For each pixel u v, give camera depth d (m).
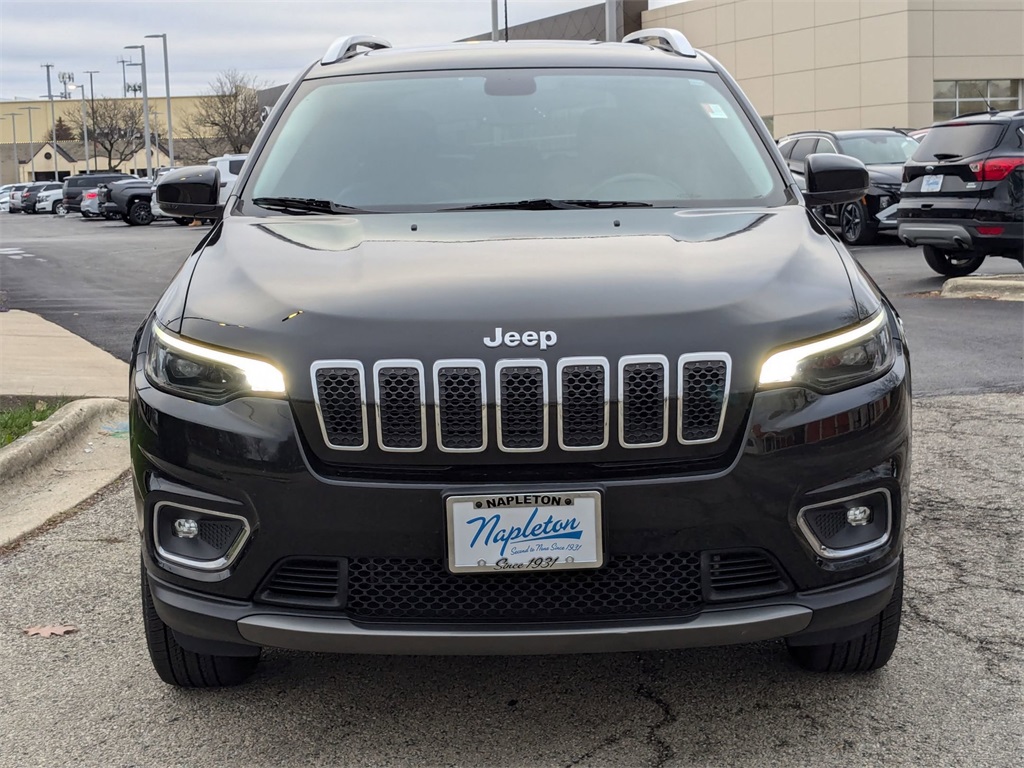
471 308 2.65
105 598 3.90
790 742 2.84
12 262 19.03
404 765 2.77
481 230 3.27
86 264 18.33
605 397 2.55
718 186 3.70
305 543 2.59
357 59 4.42
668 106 4.04
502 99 4.03
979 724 2.91
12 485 5.18
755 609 2.62
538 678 3.23
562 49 4.41
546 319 2.61
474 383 2.55
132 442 2.81
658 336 2.59
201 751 2.85
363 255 3.04
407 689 3.17
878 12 34.38
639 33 4.95
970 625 3.53
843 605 2.68
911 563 4.09
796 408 2.62
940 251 12.06
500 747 2.85
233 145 66.12
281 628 2.61
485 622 2.60
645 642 2.57
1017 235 10.53
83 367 7.79
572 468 2.58
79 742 2.91
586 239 3.14
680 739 2.87
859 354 2.72
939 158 11.09
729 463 2.59
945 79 33.84
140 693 3.18
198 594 2.70
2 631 3.62
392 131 3.90
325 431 2.58
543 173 3.71
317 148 3.87
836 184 3.92
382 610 2.64
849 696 3.08
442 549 2.56
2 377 7.23
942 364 7.57
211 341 2.71
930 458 5.43
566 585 2.61
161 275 16.06
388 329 2.61
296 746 2.87
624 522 2.55
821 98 36.94
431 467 2.58
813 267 2.95
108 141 92.44
